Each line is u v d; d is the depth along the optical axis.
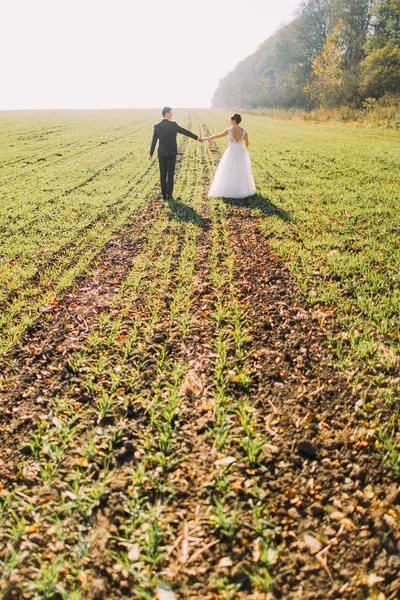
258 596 2.10
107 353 4.16
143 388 3.66
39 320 4.86
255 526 2.44
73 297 5.42
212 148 20.19
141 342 4.34
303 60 65.56
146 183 12.15
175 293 5.39
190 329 4.55
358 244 6.50
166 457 2.93
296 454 2.95
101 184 12.06
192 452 2.98
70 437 3.11
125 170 14.27
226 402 3.43
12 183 12.30
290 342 4.22
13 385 3.75
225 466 2.83
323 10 63.47
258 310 4.86
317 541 2.36
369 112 29.52
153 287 5.55
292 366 3.88
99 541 2.39
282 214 8.29
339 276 5.50
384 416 3.21
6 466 2.92
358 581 2.15
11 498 2.69
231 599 2.10
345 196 9.30
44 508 2.61
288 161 14.05
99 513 2.56
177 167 14.88
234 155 9.68
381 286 5.11
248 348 4.17
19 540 2.42
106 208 9.55
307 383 3.63
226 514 2.52
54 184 12.07
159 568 2.25
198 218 8.46
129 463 2.92
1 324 4.73
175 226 8.03
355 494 2.62
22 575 2.24
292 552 2.32
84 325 4.73
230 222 8.15
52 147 20.36
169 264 6.30
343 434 3.07
